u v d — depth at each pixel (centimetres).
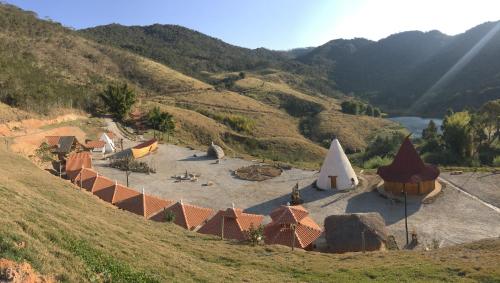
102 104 8069
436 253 1973
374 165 5259
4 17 12288
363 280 1595
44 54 11300
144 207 2917
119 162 4791
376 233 2472
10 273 884
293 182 4178
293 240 2345
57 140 4984
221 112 11831
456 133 6222
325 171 3906
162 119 7456
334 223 2562
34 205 1611
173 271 1427
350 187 3875
